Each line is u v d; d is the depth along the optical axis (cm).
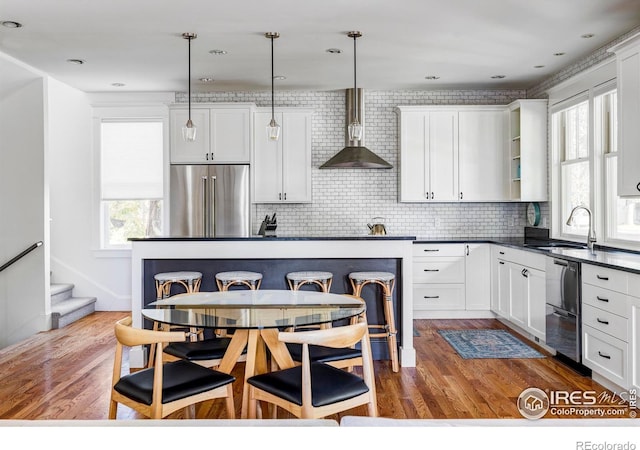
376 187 654
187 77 575
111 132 659
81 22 400
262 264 443
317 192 654
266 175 625
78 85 615
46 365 426
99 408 330
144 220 676
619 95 373
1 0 357
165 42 451
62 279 669
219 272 441
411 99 652
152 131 656
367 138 653
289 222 654
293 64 525
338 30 422
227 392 244
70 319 593
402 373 403
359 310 280
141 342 223
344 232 654
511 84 621
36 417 315
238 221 617
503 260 553
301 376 238
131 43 454
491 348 473
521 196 586
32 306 553
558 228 571
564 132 565
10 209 555
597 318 360
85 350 474
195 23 405
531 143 587
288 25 410
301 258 441
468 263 596
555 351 449
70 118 659
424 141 621
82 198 664
